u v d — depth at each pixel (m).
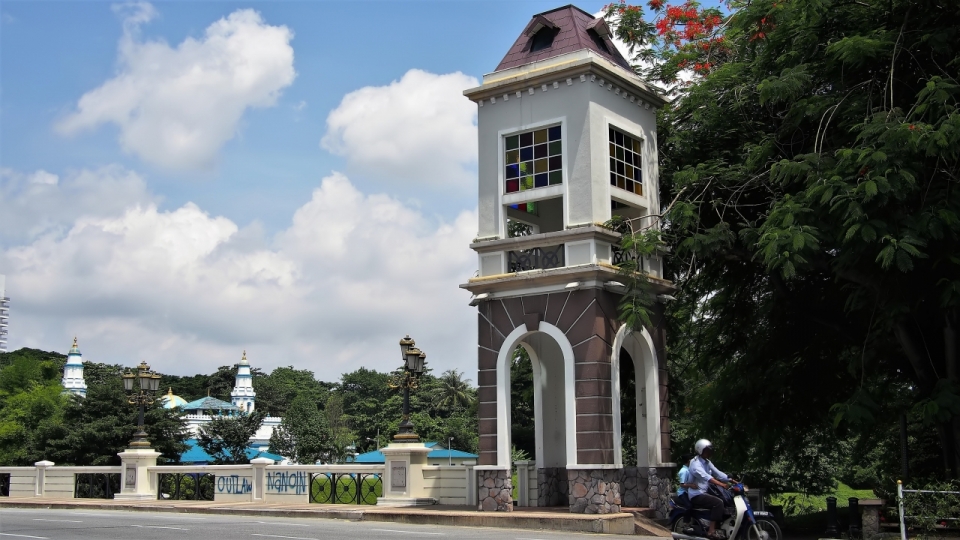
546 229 22.84
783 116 19.97
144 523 19.17
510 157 20.56
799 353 23.02
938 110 15.35
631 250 19.41
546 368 21.84
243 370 98.00
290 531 16.92
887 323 17.64
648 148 21.39
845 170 15.81
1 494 29.64
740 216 20.47
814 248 15.51
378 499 21.78
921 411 18.03
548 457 21.61
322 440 73.81
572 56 19.92
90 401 49.75
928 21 17.23
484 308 20.16
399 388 23.47
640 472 19.97
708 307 25.11
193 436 61.69
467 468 21.28
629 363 24.30
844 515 24.42
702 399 25.27
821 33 18.50
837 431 22.86
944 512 15.68
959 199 15.45
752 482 26.45
